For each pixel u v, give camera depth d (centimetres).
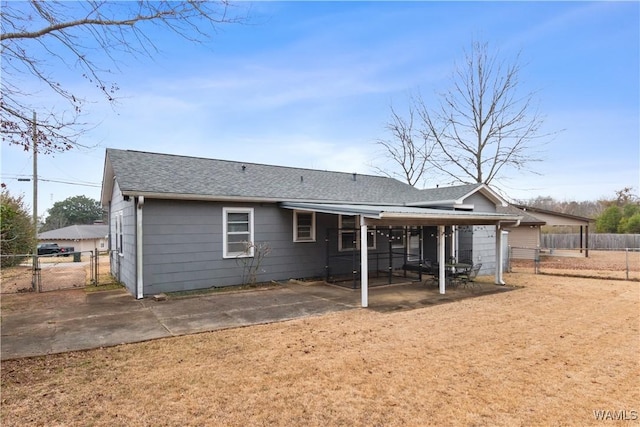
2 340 577
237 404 370
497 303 873
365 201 1369
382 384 417
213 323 680
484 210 1484
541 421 339
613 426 331
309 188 1331
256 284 1116
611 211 3469
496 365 475
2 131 491
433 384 418
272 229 1170
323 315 745
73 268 1877
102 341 571
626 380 430
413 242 1509
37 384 416
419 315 746
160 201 965
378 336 600
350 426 331
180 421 338
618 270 1562
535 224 2188
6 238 1565
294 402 374
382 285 1133
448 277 1177
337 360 491
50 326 661
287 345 554
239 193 1080
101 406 365
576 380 429
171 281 981
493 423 335
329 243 1295
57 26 491
